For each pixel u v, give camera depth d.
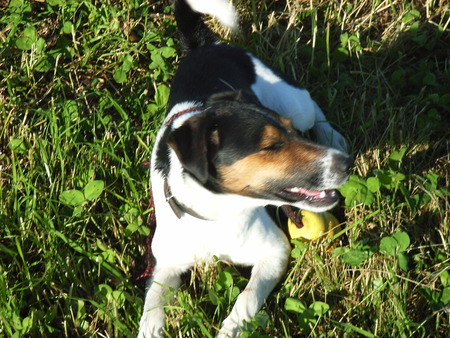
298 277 1.75
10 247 1.79
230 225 1.70
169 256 1.75
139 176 1.88
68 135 1.90
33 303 1.74
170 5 2.16
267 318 1.66
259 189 1.65
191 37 1.96
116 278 1.77
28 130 1.93
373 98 2.02
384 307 1.69
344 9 2.15
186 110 1.70
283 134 1.63
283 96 1.92
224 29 2.12
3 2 2.16
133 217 1.83
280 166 1.63
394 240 1.72
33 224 1.81
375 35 2.13
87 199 1.81
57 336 1.71
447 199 1.84
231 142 1.62
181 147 1.60
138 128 1.97
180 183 1.65
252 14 2.14
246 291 1.70
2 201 1.83
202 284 1.74
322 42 2.08
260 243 1.74
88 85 2.04
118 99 2.02
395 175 1.81
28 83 2.02
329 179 1.63
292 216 1.77
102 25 2.08
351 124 1.98
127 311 1.72
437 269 1.74
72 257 1.77
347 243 1.81
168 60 2.07
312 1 2.15
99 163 1.88
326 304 1.67
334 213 1.85
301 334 1.70
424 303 1.72
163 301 1.71
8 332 1.68
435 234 1.81
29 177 1.85
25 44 2.04
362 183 1.80
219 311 1.70
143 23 2.13
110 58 2.07
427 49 2.09
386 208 1.82
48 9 2.12
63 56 2.07
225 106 1.64
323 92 2.01
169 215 1.71
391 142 1.92
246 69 1.89
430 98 1.97
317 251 1.77
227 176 1.63
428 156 1.93
